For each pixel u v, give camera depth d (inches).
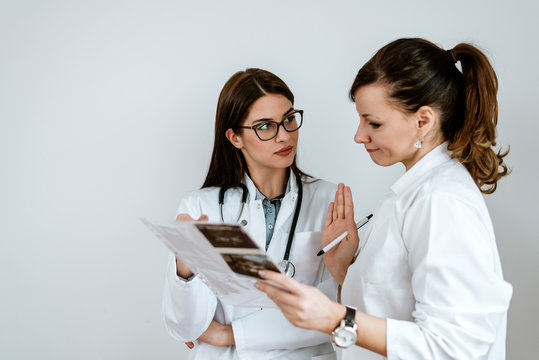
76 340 82.3
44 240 80.8
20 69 78.8
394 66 41.7
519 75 74.8
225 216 61.4
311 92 77.9
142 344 82.1
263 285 41.6
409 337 39.3
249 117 56.7
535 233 75.0
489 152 44.4
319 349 61.7
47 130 79.4
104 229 80.4
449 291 38.7
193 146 78.9
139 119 78.7
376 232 45.8
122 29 78.1
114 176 79.7
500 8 74.8
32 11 78.3
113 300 81.6
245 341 57.4
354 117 77.6
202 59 77.9
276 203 62.5
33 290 81.6
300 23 77.2
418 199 41.8
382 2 76.5
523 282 75.8
